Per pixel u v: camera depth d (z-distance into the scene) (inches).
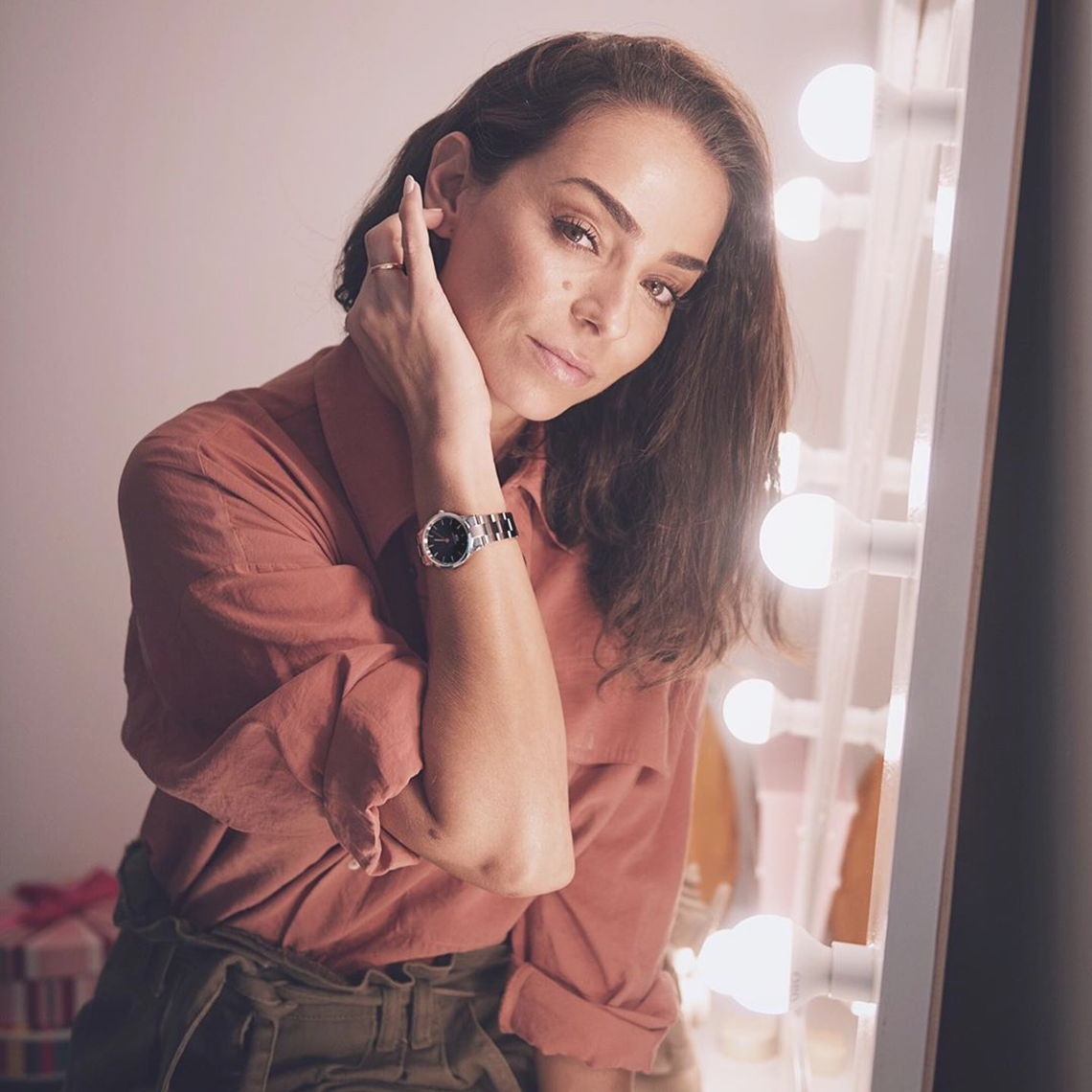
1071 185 30.0
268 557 36.1
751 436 43.2
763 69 74.5
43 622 83.0
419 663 35.1
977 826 38.9
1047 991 32.1
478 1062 40.7
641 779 44.5
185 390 81.5
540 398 38.6
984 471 28.4
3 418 81.0
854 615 44.0
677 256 38.4
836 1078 41.6
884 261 41.3
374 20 77.7
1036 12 32.9
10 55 77.7
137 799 84.3
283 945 40.5
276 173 79.2
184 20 77.9
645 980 44.4
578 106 37.0
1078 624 29.7
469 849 34.4
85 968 70.2
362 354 37.3
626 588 43.1
